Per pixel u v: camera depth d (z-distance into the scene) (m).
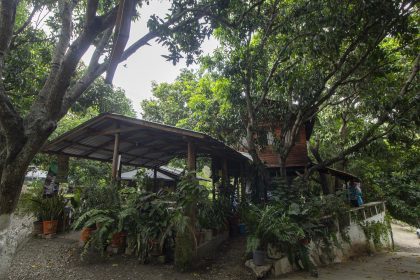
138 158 12.91
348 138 16.38
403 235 19.58
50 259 6.88
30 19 8.55
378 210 15.62
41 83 9.55
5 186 3.93
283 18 9.44
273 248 7.37
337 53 9.06
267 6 9.93
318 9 8.41
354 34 9.22
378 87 12.13
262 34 10.62
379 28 9.34
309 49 8.90
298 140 15.58
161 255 6.95
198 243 7.57
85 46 4.08
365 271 8.52
